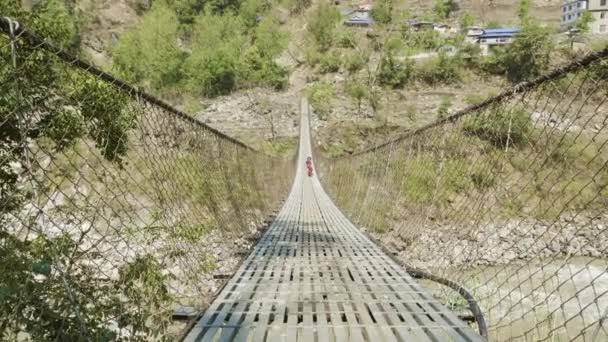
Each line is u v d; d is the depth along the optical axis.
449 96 33.25
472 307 2.51
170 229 2.64
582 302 6.82
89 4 49.25
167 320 2.35
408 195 5.67
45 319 1.76
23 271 1.73
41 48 1.54
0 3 3.00
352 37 45.03
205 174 3.83
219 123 30.81
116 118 2.24
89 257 2.04
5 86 1.60
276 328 2.06
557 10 58.47
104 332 1.97
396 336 2.04
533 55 34.34
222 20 47.00
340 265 3.69
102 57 36.06
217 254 4.09
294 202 10.64
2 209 1.71
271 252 4.37
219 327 2.06
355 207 9.70
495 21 54.34
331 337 2.04
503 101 2.82
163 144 2.71
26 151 1.61
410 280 3.07
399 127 27.22
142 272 2.26
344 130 27.38
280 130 29.89
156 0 51.56
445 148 4.35
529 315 5.84
